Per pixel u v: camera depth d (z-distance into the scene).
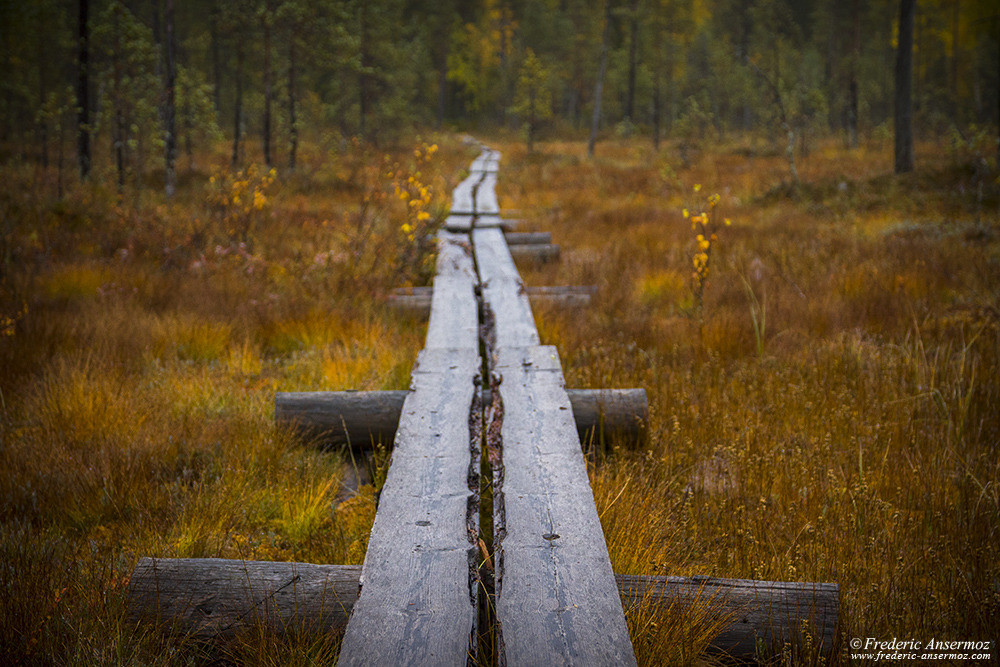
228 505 3.01
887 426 3.79
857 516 2.90
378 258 7.53
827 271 7.65
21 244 7.41
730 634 2.05
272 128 22.12
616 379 4.59
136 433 3.56
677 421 3.76
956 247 8.57
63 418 3.67
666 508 3.04
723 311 6.04
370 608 1.96
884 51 51.06
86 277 6.62
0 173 9.91
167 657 2.01
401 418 3.43
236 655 2.06
